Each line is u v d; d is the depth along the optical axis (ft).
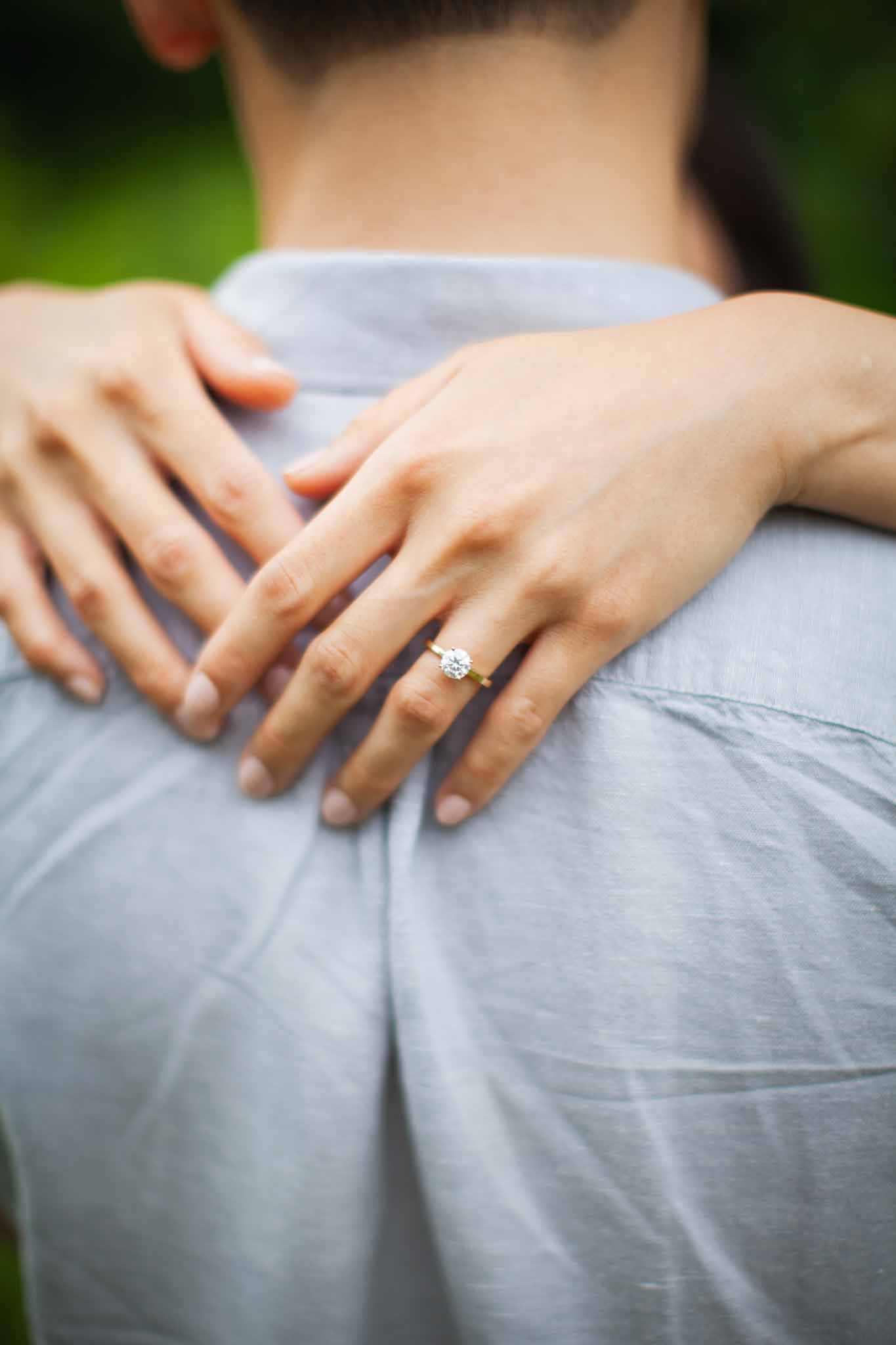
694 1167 2.20
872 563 2.22
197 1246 2.48
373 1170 2.34
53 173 8.57
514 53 2.20
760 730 2.12
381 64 2.23
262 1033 2.28
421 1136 2.22
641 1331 2.31
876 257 8.80
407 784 2.27
